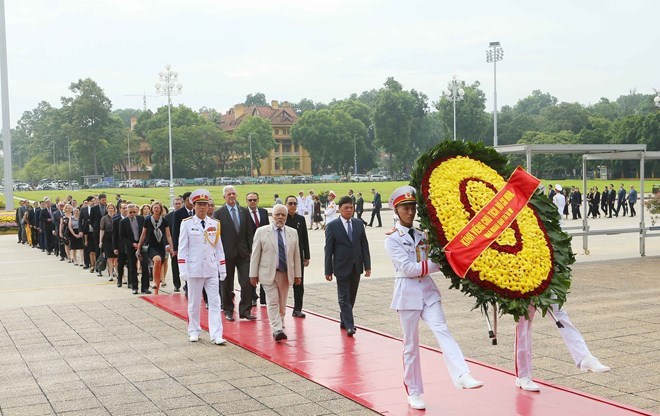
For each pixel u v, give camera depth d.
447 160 7.46
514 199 7.23
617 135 95.88
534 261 6.95
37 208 29.34
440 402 7.29
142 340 10.98
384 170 169.38
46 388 8.34
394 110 123.44
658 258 20.02
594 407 6.96
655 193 20.64
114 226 17.12
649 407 7.10
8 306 14.58
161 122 138.25
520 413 6.83
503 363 8.99
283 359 9.38
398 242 7.12
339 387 7.97
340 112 135.50
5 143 40.34
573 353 7.22
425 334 10.91
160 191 90.94
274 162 140.12
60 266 22.58
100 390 8.20
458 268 6.80
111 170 144.00
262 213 12.88
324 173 143.75
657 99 52.88
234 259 12.42
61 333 11.65
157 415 7.20
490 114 124.12
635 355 9.22
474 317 12.05
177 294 15.72
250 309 12.53
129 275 16.34
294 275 10.95
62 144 161.00
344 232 10.94
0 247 30.95
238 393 7.92
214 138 126.44
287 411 7.19
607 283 15.45
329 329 11.40
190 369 9.09
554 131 117.12
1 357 10.01
